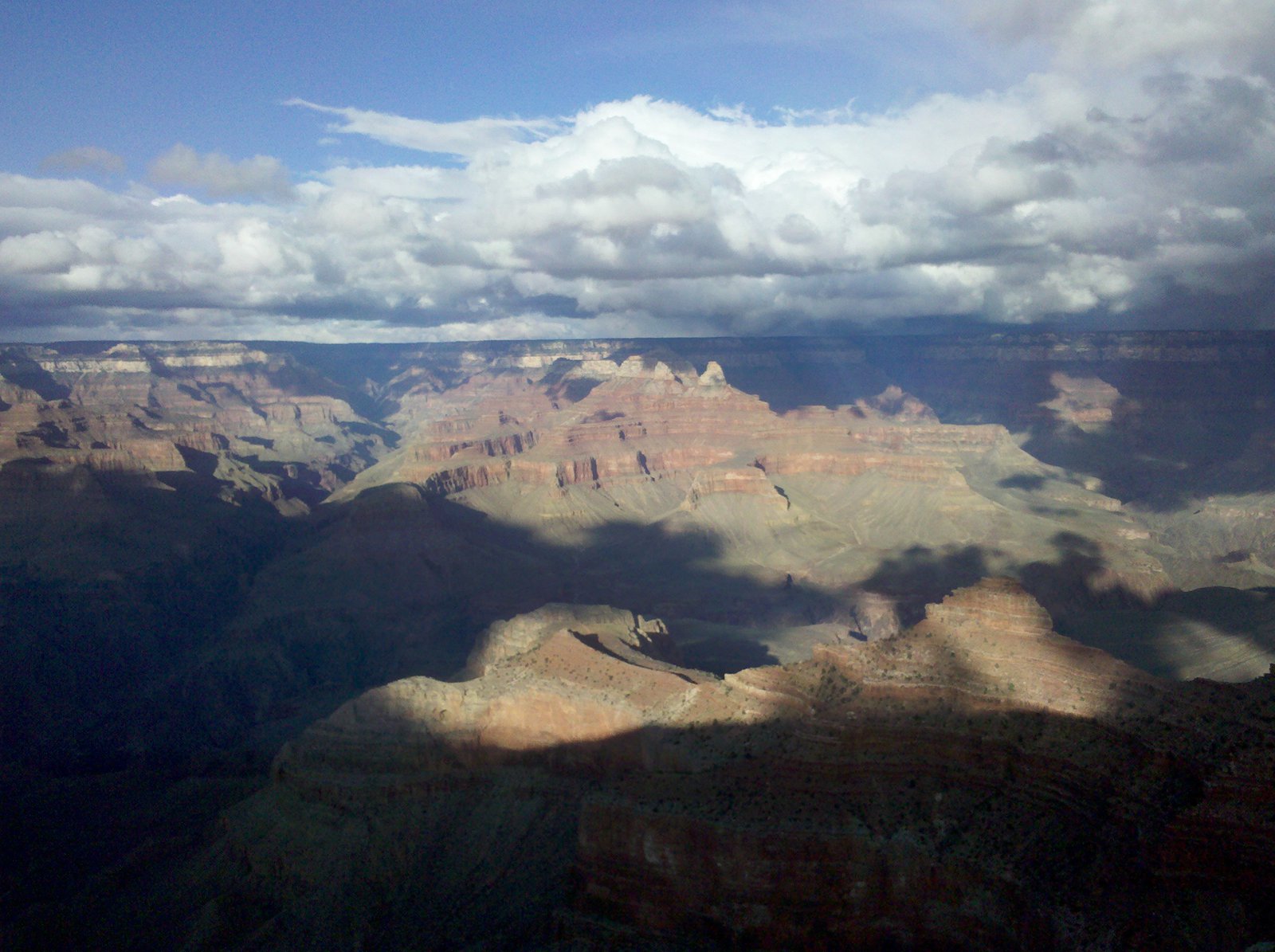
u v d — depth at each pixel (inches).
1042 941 2664.9
